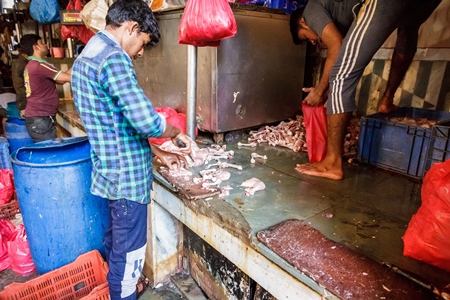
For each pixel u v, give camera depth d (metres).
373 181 2.11
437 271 1.21
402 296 1.05
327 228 1.51
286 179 2.09
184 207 1.85
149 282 2.37
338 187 2.00
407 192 1.94
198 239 2.19
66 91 5.25
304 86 3.72
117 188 1.43
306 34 2.67
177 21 2.68
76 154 2.11
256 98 2.93
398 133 2.21
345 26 2.40
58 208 1.92
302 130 3.00
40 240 2.02
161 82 3.10
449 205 1.10
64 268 1.92
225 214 1.58
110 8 1.36
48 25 5.90
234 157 2.51
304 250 1.29
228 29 1.82
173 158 1.96
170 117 2.62
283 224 1.48
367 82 3.19
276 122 3.28
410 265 1.25
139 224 1.54
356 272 1.16
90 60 1.27
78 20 3.79
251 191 1.83
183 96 2.88
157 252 2.25
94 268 2.03
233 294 1.90
